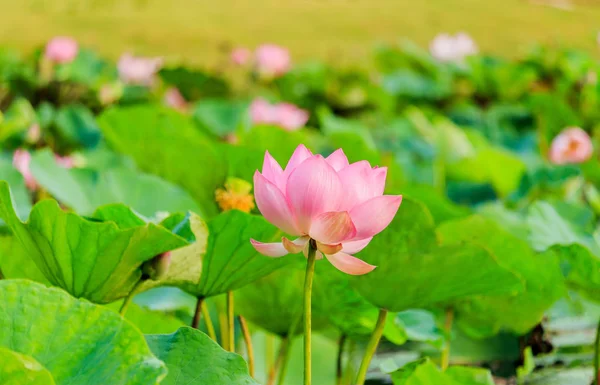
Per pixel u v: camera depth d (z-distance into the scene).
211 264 3.38
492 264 3.35
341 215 3.02
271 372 3.74
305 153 3.13
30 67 8.23
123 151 4.43
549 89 8.89
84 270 3.26
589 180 5.49
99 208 3.32
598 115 7.21
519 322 3.78
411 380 3.28
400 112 8.58
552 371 4.01
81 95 8.05
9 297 3.02
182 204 3.98
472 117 7.73
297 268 3.54
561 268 3.81
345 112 8.55
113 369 2.96
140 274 3.27
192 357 3.11
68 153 6.30
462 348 4.12
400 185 5.05
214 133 5.37
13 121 5.75
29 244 3.28
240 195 3.83
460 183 5.48
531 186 5.13
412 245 3.54
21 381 2.86
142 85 8.45
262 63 8.59
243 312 3.69
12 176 4.18
